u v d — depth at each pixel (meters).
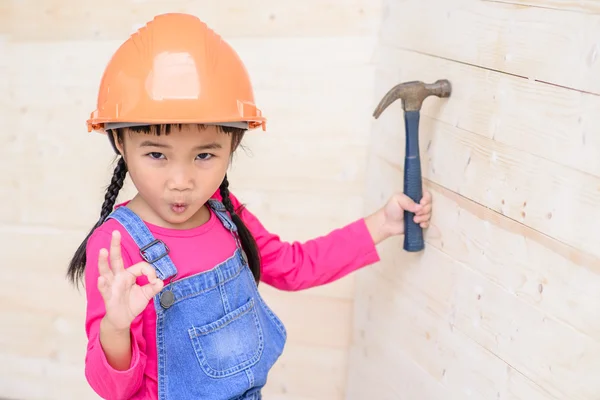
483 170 1.02
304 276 1.23
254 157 1.61
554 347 0.87
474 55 1.04
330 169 1.59
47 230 1.71
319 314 1.67
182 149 0.93
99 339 0.90
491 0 0.99
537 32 0.89
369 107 1.54
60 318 1.77
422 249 1.23
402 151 1.34
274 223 1.65
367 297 1.53
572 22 0.82
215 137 0.95
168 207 0.97
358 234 1.24
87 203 1.68
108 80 0.97
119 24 1.56
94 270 0.99
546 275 0.88
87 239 1.08
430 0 1.20
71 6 1.56
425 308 1.23
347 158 1.58
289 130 1.58
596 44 0.78
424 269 1.23
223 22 1.54
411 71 1.29
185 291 1.01
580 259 0.82
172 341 1.01
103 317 0.93
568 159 0.83
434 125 1.17
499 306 0.99
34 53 1.60
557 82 0.85
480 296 1.04
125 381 0.93
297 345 1.70
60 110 1.63
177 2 1.54
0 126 1.65
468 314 1.08
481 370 1.04
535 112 0.90
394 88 1.11
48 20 1.57
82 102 1.62
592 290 0.80
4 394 1.84
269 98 1.57
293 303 1.68
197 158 0.97
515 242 0.95
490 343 1.02
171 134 0.92
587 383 0.81
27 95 1.63
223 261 1.06
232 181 1.63
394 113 1.38
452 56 1.11
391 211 1.22
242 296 1.08
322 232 1.64
